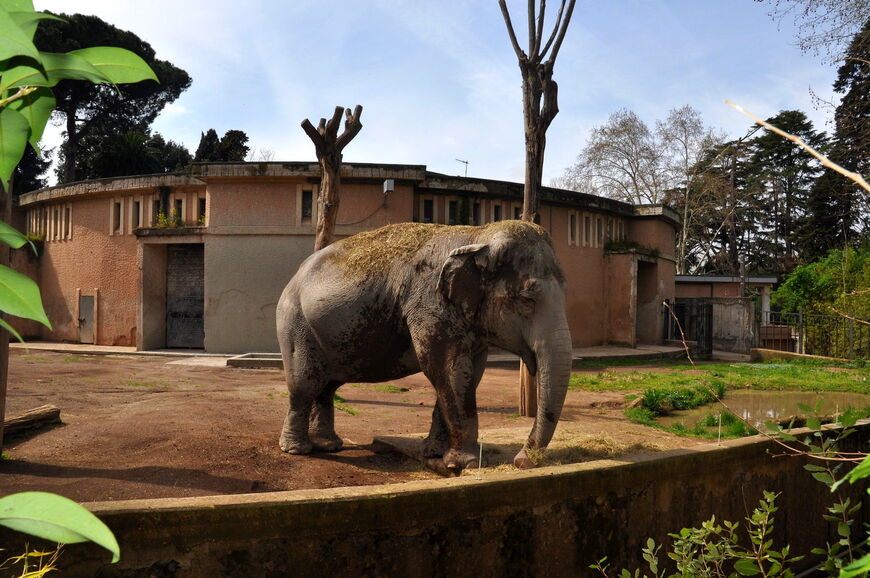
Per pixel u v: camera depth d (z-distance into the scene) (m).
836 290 22.39
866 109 14.84
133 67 1.08
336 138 11.27
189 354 17.03
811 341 21.95
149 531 2.81
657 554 4.12
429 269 4.73
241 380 11.90
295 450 5.35
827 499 5.42
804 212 50.00
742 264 28.55
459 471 4.53
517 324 4.42
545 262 4.43
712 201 42.56
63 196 21.28
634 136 39.22
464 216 18.66
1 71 1.00
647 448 4.59
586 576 3.83
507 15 9.02
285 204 17.22
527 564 3.61
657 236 23.83
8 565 2.58
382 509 3.20
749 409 10.12
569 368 4.29
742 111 1.14
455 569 3.39
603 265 22.31
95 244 20.69
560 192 20.45
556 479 3.71
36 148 1.23
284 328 5.40
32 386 9.60
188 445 5.48
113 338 20.14
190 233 17.53
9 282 0.93
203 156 31.53
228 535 2.93
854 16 12.57
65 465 4.84
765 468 4.93
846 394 12.11
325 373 5.29
